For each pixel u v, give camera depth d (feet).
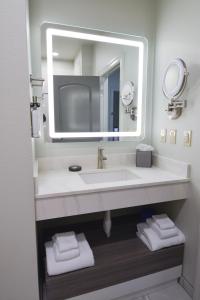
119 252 4.50
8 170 3.34
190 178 4.61
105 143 5.69
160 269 4.64
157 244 4.53
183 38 4.62
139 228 5.08
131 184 4.17
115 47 5.43
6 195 3.39
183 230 4.89
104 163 5.63
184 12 4.56
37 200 3.59
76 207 3.85
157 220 4.87
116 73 5.54
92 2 5.06
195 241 4.50
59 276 3.75
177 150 4.98
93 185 4.09
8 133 3.27
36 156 5.14
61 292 3.80
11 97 3.21
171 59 5.03
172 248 4.67
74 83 5.23
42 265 4.46
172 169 5.08
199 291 4.34
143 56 5.66
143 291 4.65
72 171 5.13
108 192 4.03
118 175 5.52
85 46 5.17
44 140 5.12
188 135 4.57
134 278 4.40
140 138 5.96
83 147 5.49
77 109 5.35
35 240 3.62
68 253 3.88
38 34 4.75
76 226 5.45
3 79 3.15
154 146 5.91
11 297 3.67
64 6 4.86
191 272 4.63
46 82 4.95
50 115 5.08
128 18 5.41
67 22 4.92
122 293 4.34
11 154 3.32
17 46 3.14
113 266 4.15
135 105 5.82
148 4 5.54
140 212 6.01
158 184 4.39
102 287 4.13
